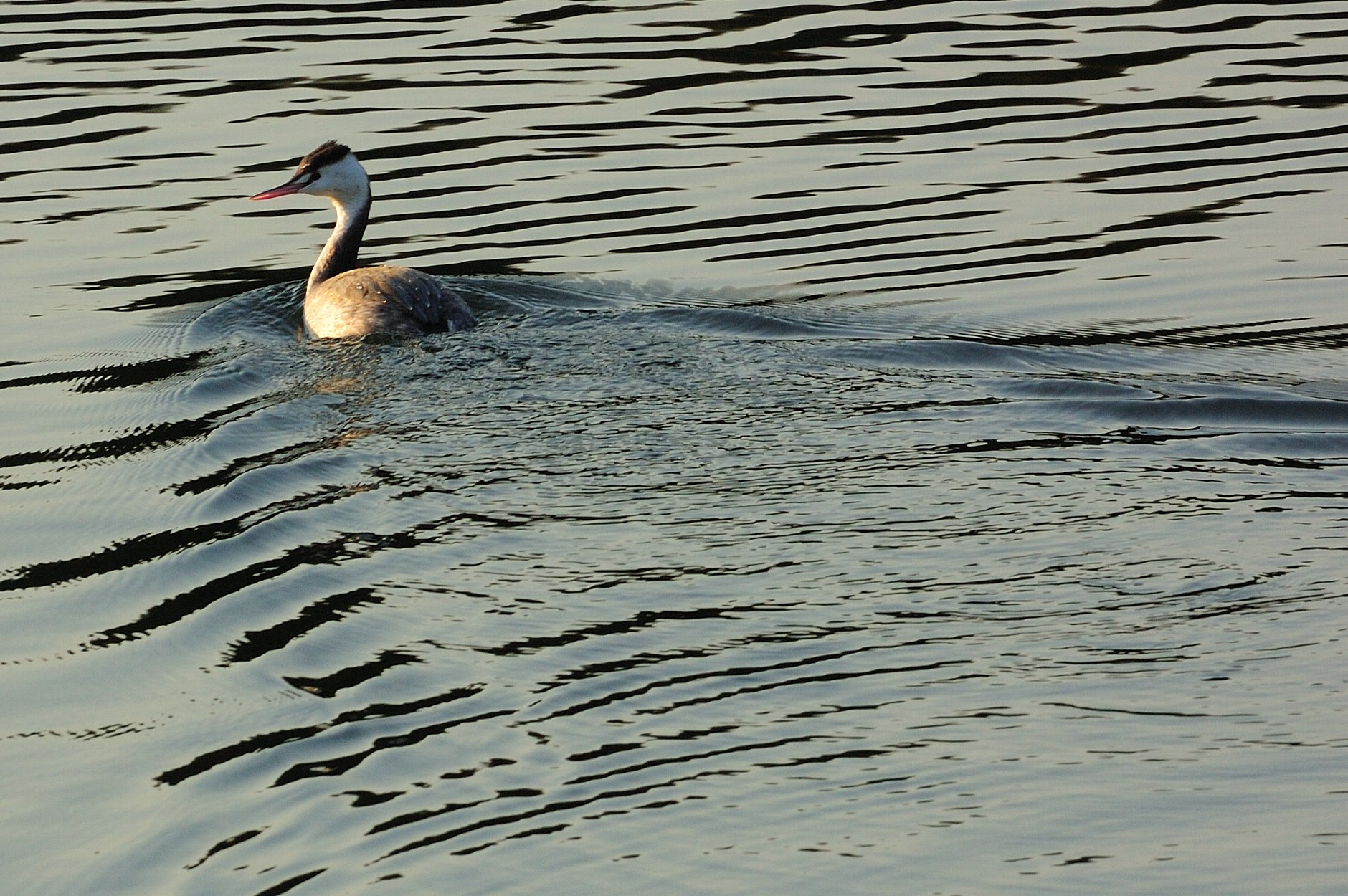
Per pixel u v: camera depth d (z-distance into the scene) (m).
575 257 18.77
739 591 11.48
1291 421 14.34
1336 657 10.40
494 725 9.91
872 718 9.84
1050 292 17.59
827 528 12.40
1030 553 11.95
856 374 15.41
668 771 9.38
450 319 16.67
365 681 10.52
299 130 22.22
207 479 13.52
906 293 17.61
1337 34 25.38
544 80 24.00
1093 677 10.25
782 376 15.36
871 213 19.83
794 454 13.69
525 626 11.09
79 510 13.13
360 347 16.12
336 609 11.46
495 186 20.66
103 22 26.70
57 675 10.93
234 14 27.12
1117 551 11.95
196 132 22.19
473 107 23.00
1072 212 19.75
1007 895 8.26
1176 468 13.38
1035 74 24.08
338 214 18.62
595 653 10.70
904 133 22.12
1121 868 8.44
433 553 12.18
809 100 23.22
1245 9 26.81
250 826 9.12
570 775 9.35
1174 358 15.73
